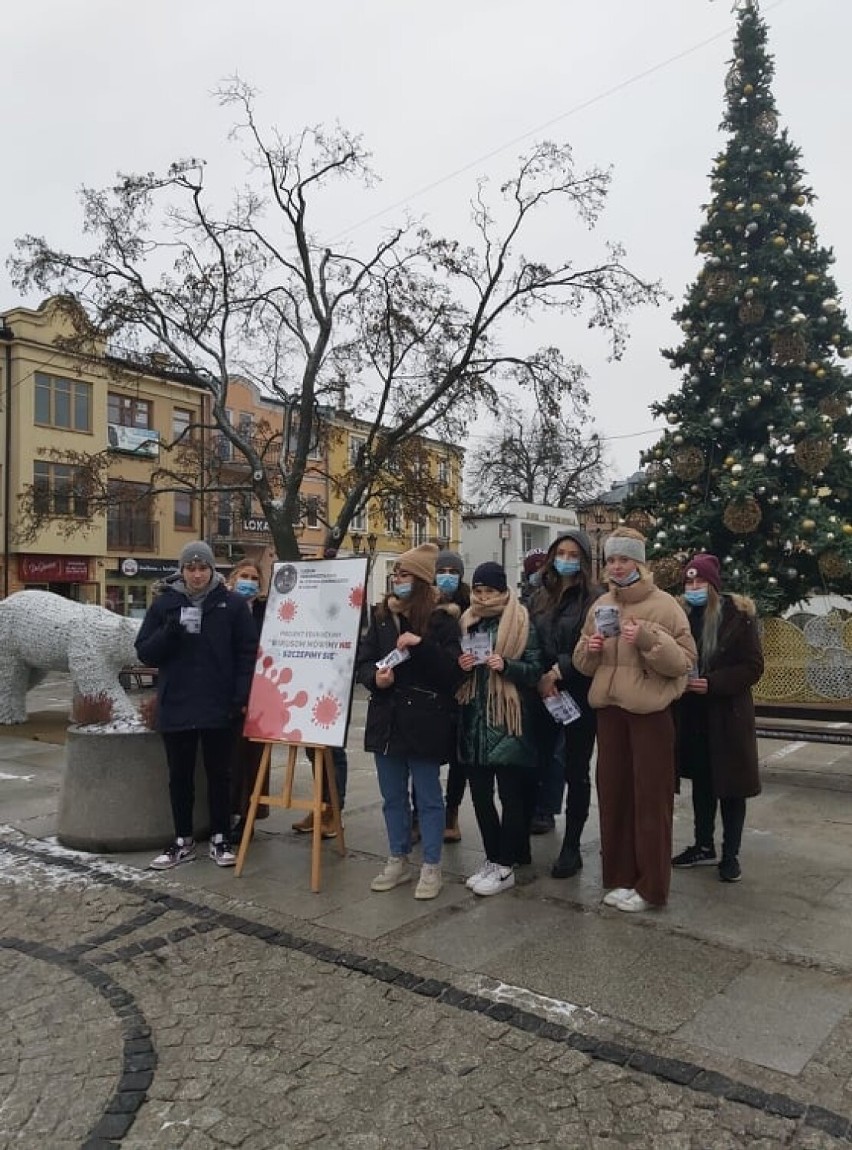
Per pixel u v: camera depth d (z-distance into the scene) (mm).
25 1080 2830
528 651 4305
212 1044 3002
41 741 9945
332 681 4672
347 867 4906
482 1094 2645
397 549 39969
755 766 4430
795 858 4918
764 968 3459
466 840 5438
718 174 11086
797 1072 2697
